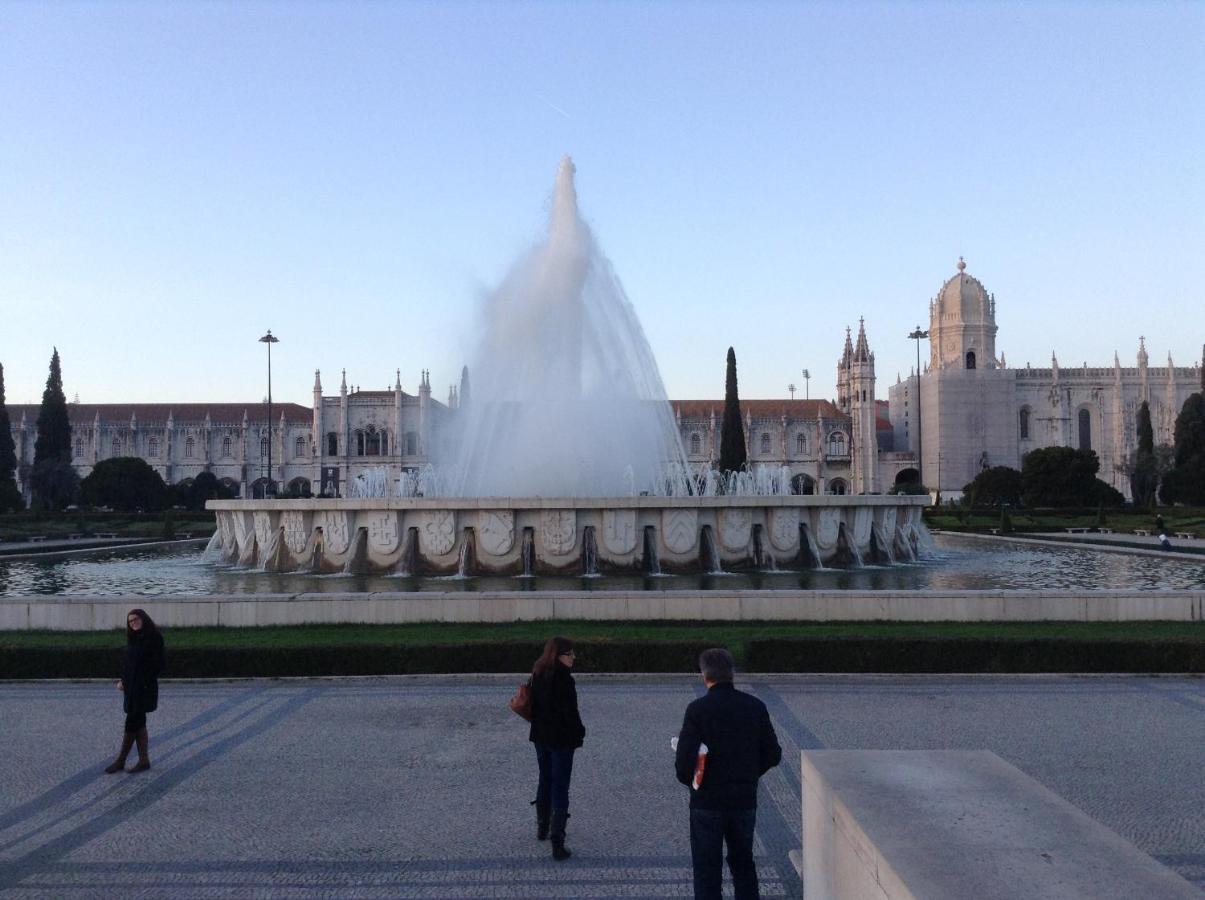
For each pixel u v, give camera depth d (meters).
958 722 13.00
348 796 10.12
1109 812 9.31
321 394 131.25
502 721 13.35
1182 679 15.88
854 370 128.62
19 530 61.66
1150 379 130.12
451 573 29.00
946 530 60.88
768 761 7.04
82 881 7.94
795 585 27.03
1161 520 52.00
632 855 8.48
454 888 7.81
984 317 134.88
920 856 4.77
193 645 16.52
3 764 11.35
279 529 31.91
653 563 29.25
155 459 131.62
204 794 10.19
